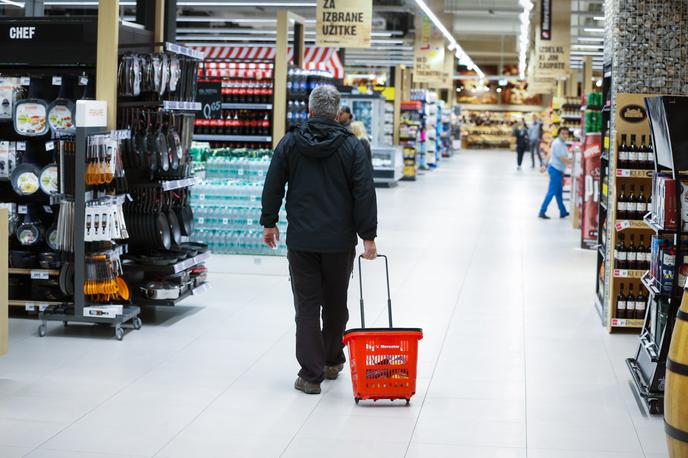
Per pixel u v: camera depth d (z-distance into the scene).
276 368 6.29
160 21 8.28
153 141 7.46
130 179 7.55
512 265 11.16
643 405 5.56
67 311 7.14
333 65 25.28
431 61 25.22
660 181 5.73
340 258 5.68
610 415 5.36
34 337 7.07
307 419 5.21
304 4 19.62
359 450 4.71
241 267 10.10
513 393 5.78
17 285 7.87
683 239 5.51
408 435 4.96
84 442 4.76
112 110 7.30
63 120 7.54
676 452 4.10
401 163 24.81
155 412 5.29
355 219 5.64
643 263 7.41
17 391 5.66
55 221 7.53
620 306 7.50
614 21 7.55
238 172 10.24
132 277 7.70
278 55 11.78
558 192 16.52
